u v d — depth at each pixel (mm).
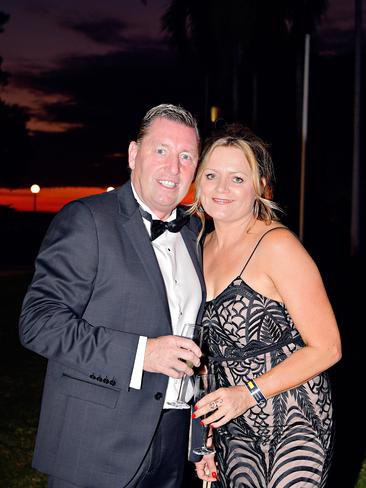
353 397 6668
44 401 2971
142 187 3070
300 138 28594
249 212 3158
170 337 2752
